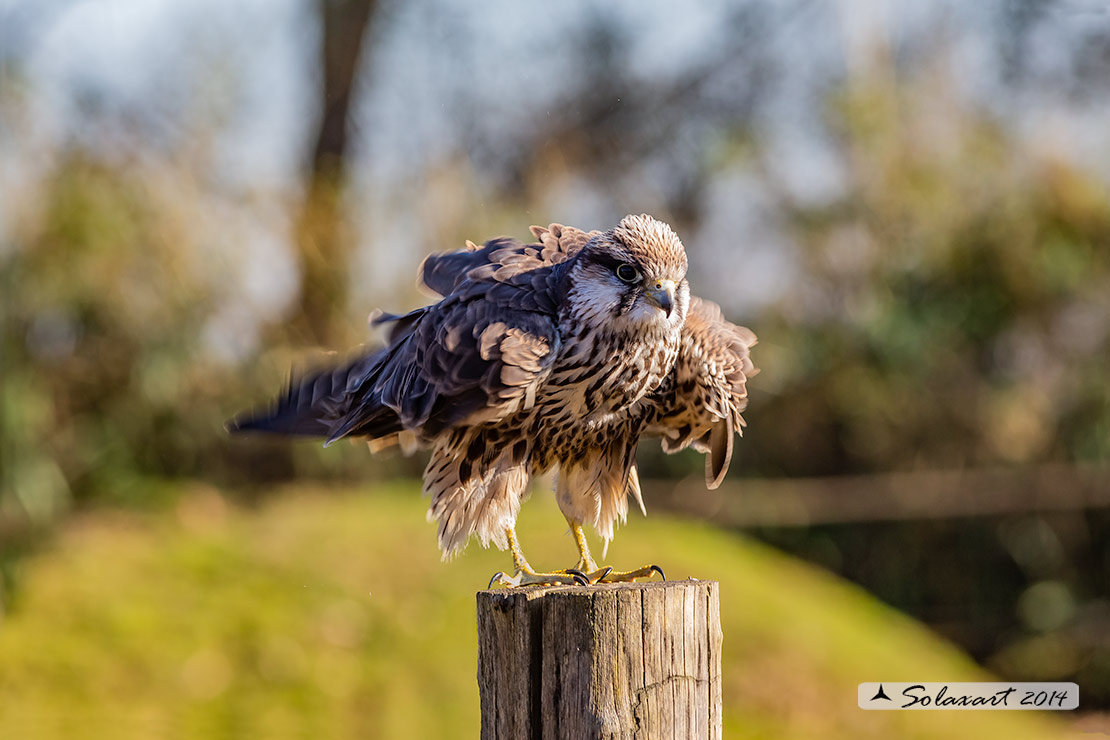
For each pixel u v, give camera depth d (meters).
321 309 15.85
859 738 10.62
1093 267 16.02
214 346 15.76
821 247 16.80
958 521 16.56
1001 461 16.39
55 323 15.15
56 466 14.96
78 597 12.20
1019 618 16.36
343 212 16.31
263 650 11.15
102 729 9.93
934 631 16.45
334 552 13.07
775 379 16.62
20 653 11.05
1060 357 16.14
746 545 15.84
